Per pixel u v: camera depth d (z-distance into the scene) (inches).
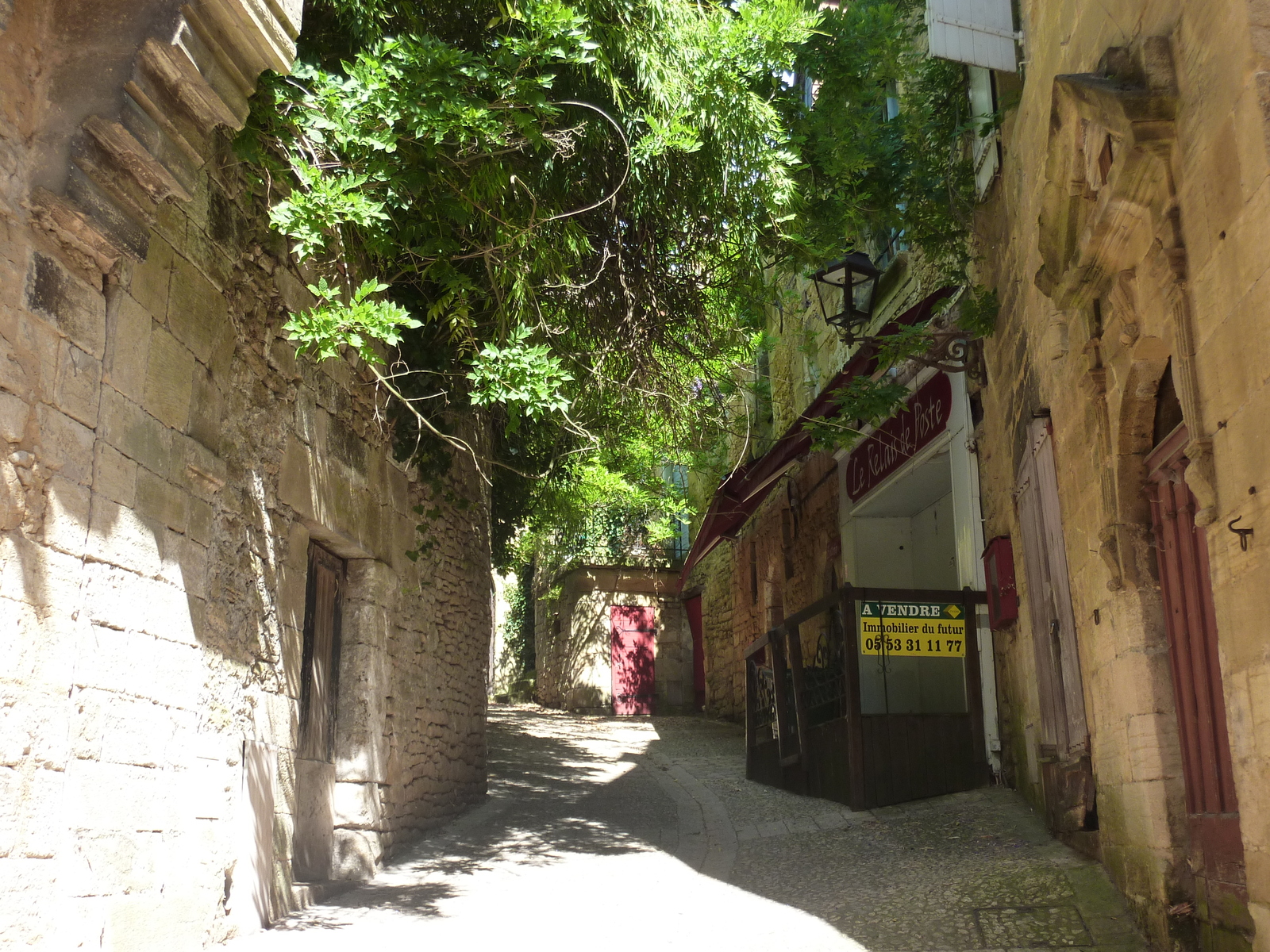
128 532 157.9
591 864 272.1
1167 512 180.2
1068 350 217.3
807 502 538.9
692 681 794.2
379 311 185.9
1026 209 244.4
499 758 460.8
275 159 196.9
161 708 165.3
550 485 516.7
